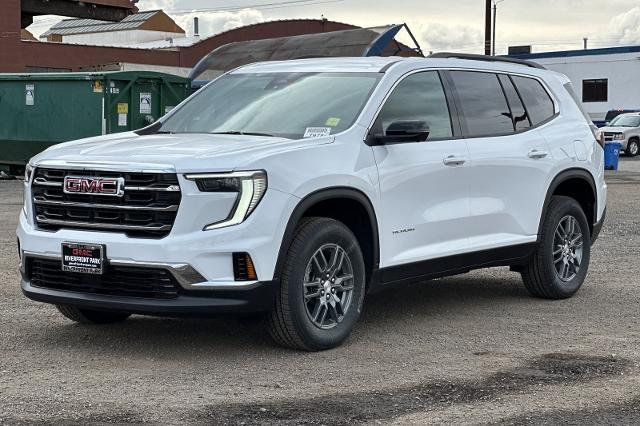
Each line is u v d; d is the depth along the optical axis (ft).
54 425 15.34
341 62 24.07
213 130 22.74
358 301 21.03
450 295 27.68
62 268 19.48
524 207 25.54
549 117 27.20
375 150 21.42
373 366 19.26
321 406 16.48
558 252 26.99
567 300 27.07
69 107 73.67
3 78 76.64
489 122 24.98
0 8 110.32
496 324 23.59
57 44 151.64
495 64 26.05
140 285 18.88
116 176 18.98
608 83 144.25
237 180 18.72
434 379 18.30
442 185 22.94
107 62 160.25
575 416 16.07
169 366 19.15
